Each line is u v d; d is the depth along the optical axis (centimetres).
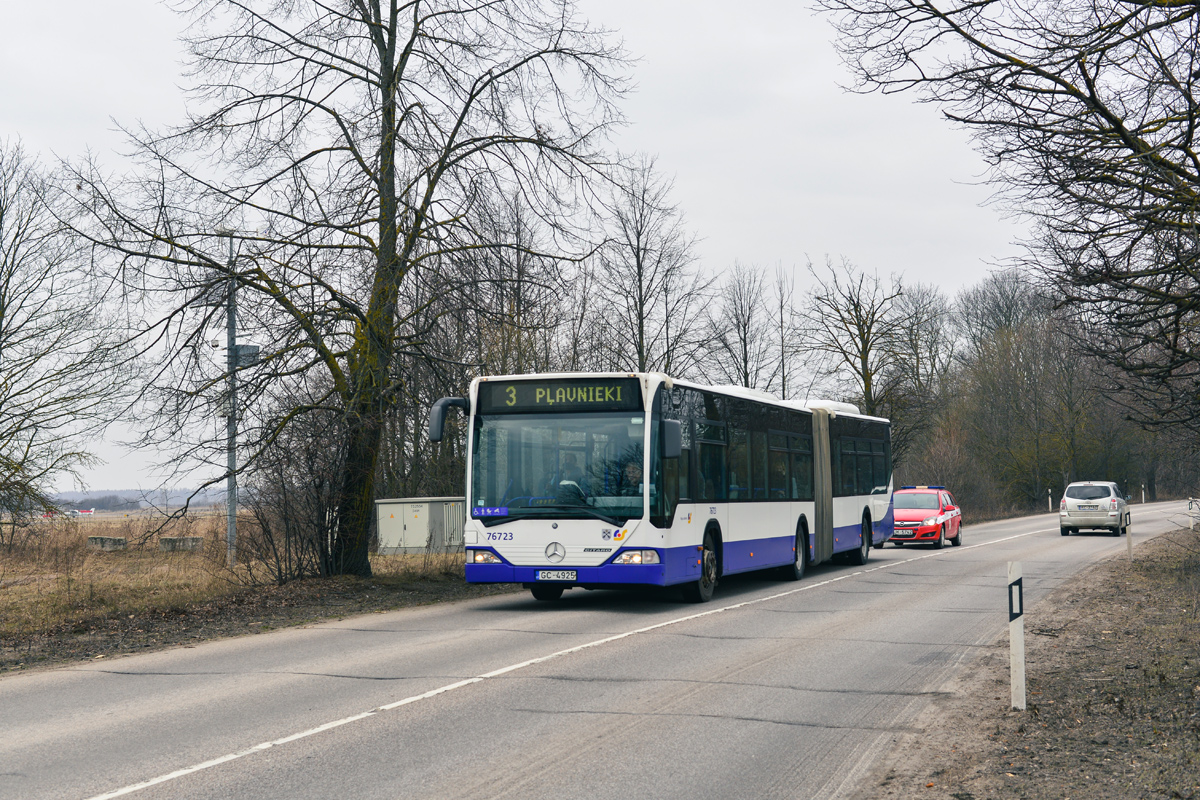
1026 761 646
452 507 2942
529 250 1819
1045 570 2212
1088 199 892
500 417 1530
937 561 2542
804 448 2178
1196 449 1429
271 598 1631
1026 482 6744
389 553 2900
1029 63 841
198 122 1719
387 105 1717
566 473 1495
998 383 6688
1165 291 939
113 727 755
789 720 768
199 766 634
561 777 609
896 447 4756
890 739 709
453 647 1143
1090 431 6638
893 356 4550
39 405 2773
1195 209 845
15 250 2770
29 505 2747
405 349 1806
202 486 1738
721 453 1734
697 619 1412
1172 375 1040
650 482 1469
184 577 2091
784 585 1958
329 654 1107
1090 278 944
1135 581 1883
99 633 1325
